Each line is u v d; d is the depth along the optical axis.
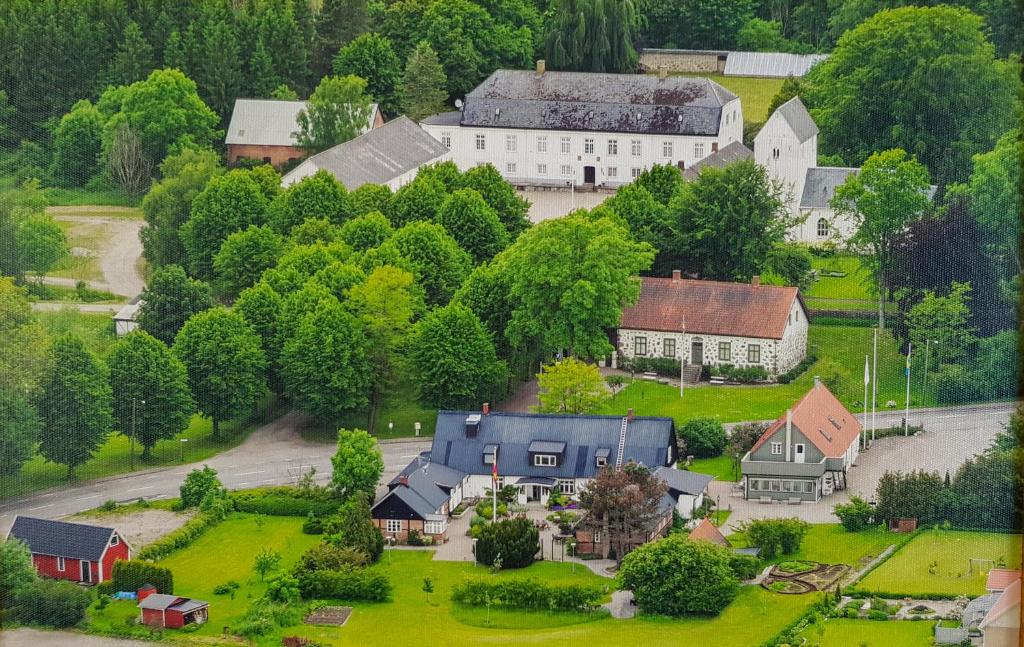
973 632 187.50
